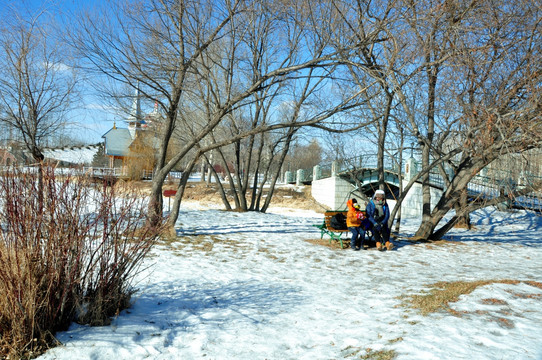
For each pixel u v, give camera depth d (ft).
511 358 11.55
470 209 41.37
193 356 13.85
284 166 224.74
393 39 29.86
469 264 31.68
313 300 20.48
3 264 12.93
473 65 32.96
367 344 13.84
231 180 67.46
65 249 14.34
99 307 15.38
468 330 14.24
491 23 31.99
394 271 28.17
